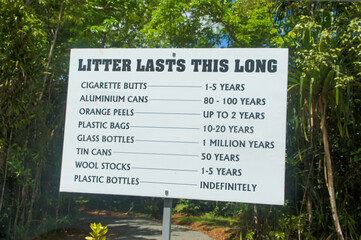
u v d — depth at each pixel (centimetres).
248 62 375
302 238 604
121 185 376
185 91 382
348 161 609
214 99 376
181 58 387
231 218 1059
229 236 818
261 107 366
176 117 379
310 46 520
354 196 596
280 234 596
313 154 602
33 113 670
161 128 380
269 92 367
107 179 380
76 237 773
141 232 905
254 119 366
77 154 388
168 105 383
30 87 606
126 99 390
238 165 361
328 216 602
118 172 379
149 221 1127
